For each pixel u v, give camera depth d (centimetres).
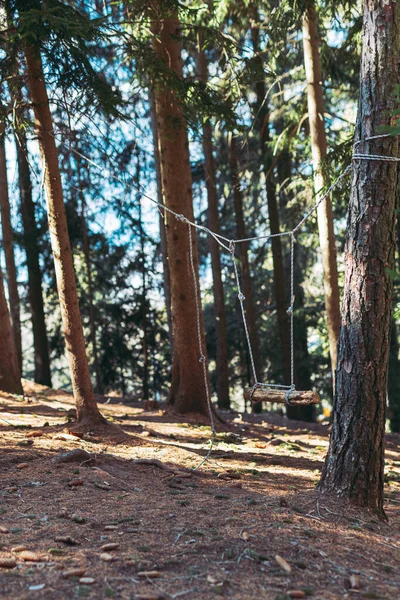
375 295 544
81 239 2228
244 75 1020
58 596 351
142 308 2358
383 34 545
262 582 381
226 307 2341
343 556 432
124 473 662
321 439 1076
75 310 843
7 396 1162
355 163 557
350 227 557
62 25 729
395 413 1850
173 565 400
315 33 1223
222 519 481
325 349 1958
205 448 851
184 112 944
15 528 462
